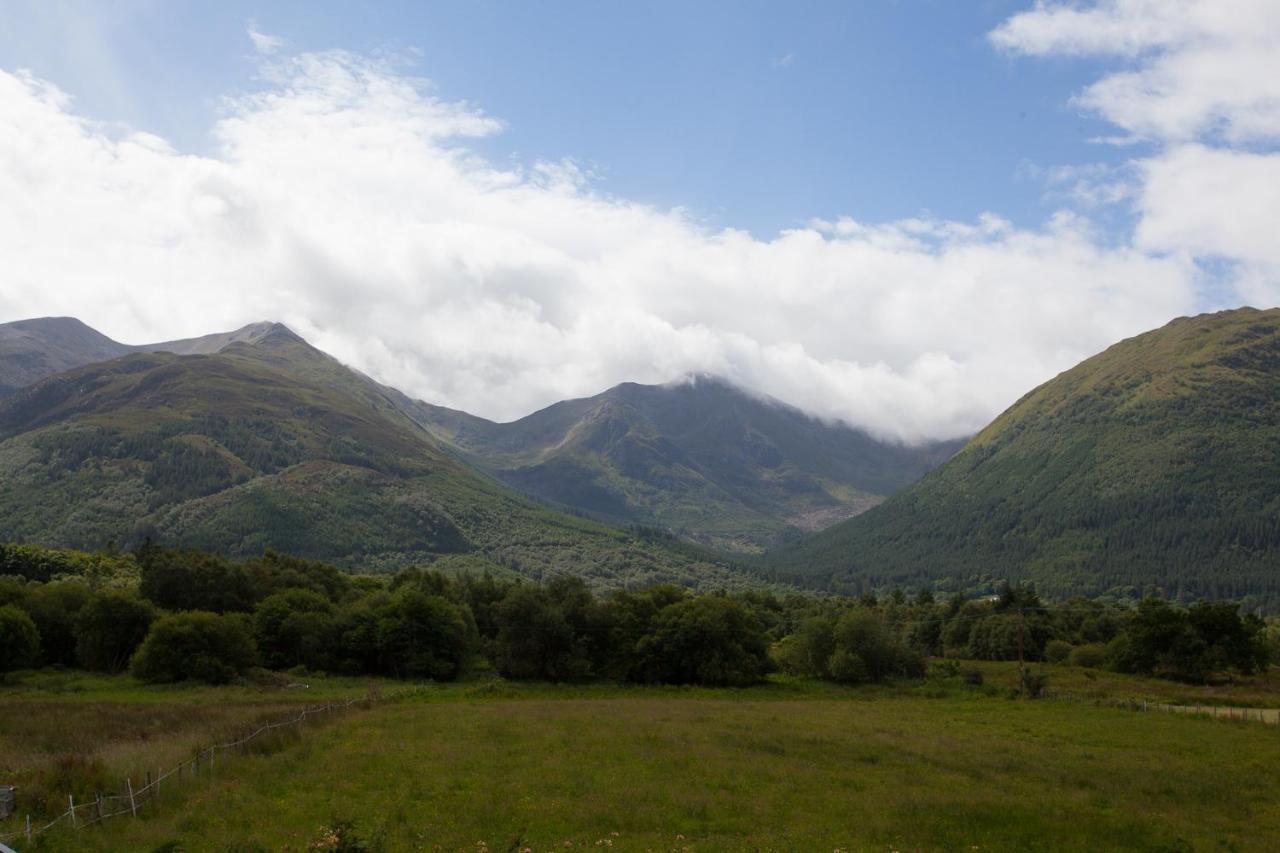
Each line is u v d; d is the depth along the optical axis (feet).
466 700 286.05
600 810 111.65
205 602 427.33
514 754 157.07
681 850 94.32
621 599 428.56
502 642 394.73
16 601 355.97
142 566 542.16
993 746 191.01
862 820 113.70
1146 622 401.90
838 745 181.37
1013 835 109.09
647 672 384.47
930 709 282.56
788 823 110.83
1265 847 110.32
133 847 86.12
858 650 388.98
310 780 124.26
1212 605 397.19
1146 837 110.83
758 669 393.50
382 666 385.50
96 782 107.34
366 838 89.25
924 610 604.08
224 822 97.35
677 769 146.92
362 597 491.31
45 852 83.51
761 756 164.14
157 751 133.90
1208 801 139.95
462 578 614.75
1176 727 233.96
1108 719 252.21
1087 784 150.92
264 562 533.96
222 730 161.17
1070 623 536.42
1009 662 459.32
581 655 391.04
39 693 272.31
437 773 133.39
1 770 120.06
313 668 371.56
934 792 135.85
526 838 97.76
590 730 192.13
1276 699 312.71
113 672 338.34
